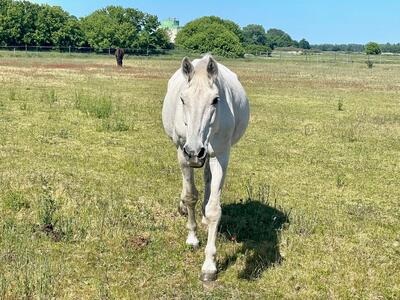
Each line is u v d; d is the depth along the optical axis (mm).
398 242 6320
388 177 9477
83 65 41188
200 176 8703
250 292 4762
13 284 4547
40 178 7816
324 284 5043
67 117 13742
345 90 26875
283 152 11078
